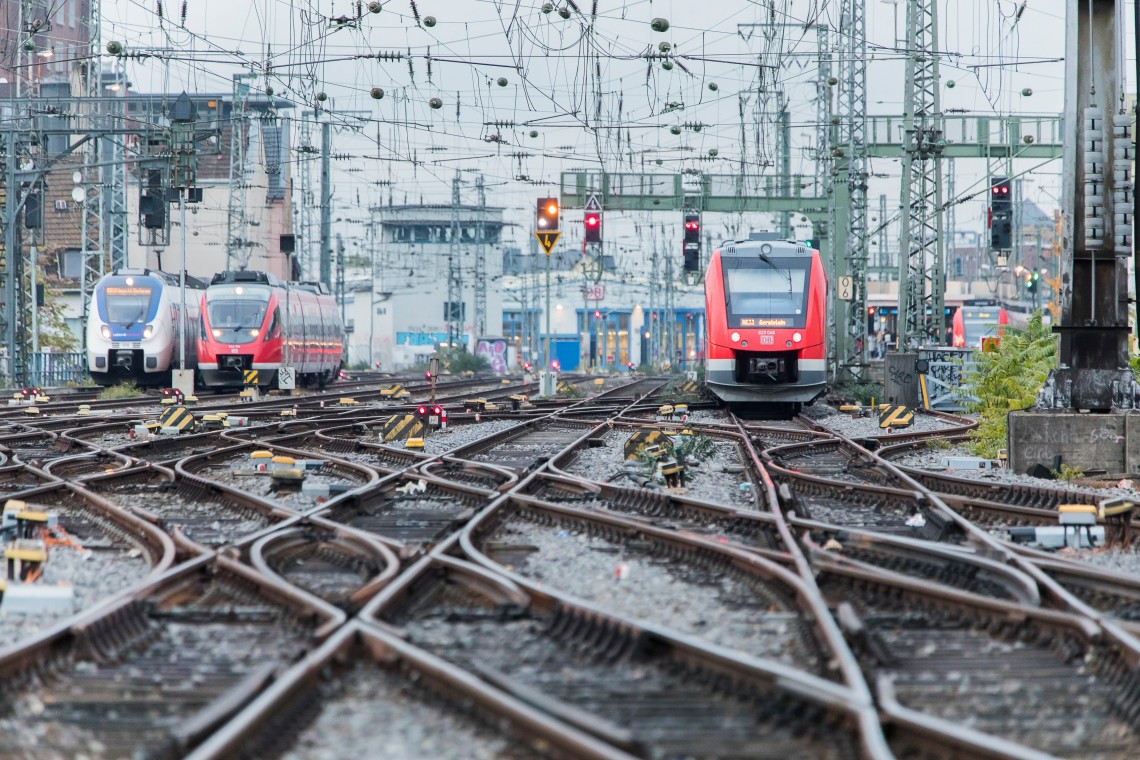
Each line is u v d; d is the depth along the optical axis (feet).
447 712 72.49
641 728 71.15
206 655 88.84
